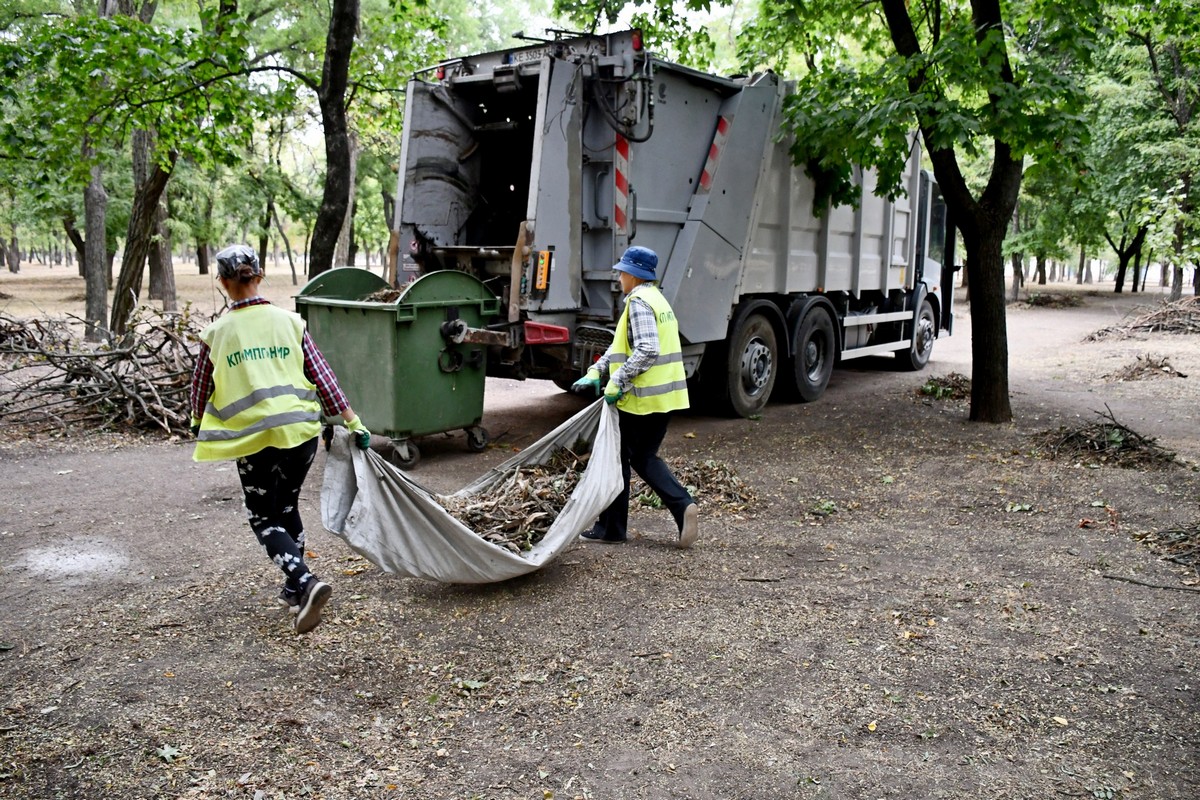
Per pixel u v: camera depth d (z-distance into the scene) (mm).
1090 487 6199
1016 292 29984
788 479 6566
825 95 7891
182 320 8922
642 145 7262
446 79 8000
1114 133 20094
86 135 10875
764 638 3859
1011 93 6871
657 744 3037
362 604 4211
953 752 2969
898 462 7043
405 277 7832
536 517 4555
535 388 10922
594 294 7398
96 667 3543
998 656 3668
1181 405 9391
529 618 4070
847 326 10727
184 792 2723
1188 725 3115
